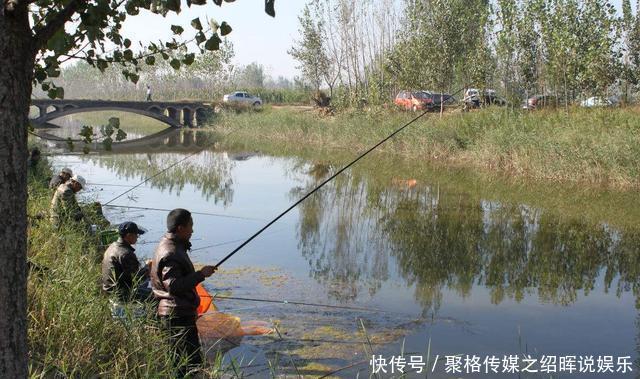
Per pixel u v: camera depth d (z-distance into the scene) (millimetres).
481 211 14336
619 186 17172
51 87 3580
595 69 22719
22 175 2254
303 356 6020
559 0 23703
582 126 20156
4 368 2254
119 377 4250
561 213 13977
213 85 52312
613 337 6859
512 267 9797
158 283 4973
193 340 5023
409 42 29406
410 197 16359
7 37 2174
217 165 23797
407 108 31047
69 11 2467
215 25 3094
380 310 7559
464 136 23578
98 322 4754
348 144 29422
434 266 9820
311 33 41656
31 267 5352
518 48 24969
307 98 51125
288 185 18766
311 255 10352
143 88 62062
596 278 9234
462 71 28062
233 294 8039
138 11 3080
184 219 4996
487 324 7172
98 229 9062
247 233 11984
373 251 10727
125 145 32188
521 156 19969
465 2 28500
